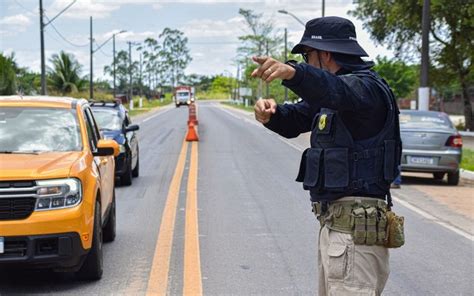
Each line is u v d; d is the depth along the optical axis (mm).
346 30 3789
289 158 22000
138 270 7816
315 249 8891
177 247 8961
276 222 10766
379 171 3674
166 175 17094
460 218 11656
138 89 140375
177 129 40000
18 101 8445
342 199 3713
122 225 10484
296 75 3266
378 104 3568
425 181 16953
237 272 7727
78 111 8406
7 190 6633
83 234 6871
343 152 3635
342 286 3689
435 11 36188
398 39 40875
